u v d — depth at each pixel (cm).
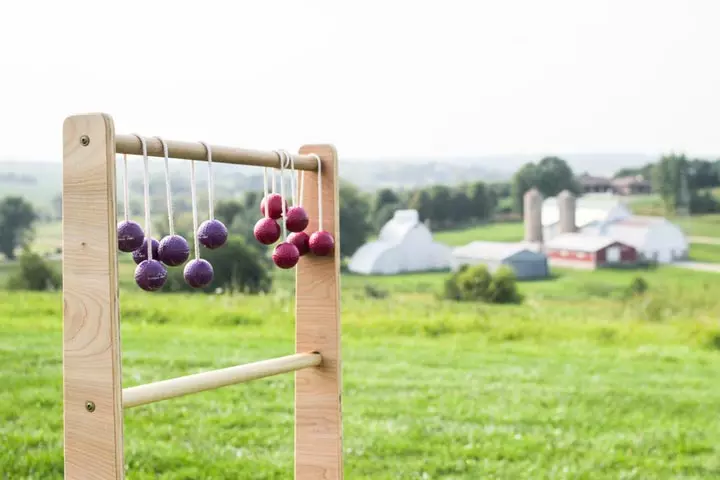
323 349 220
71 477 163
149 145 172
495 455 378
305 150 221
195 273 182
